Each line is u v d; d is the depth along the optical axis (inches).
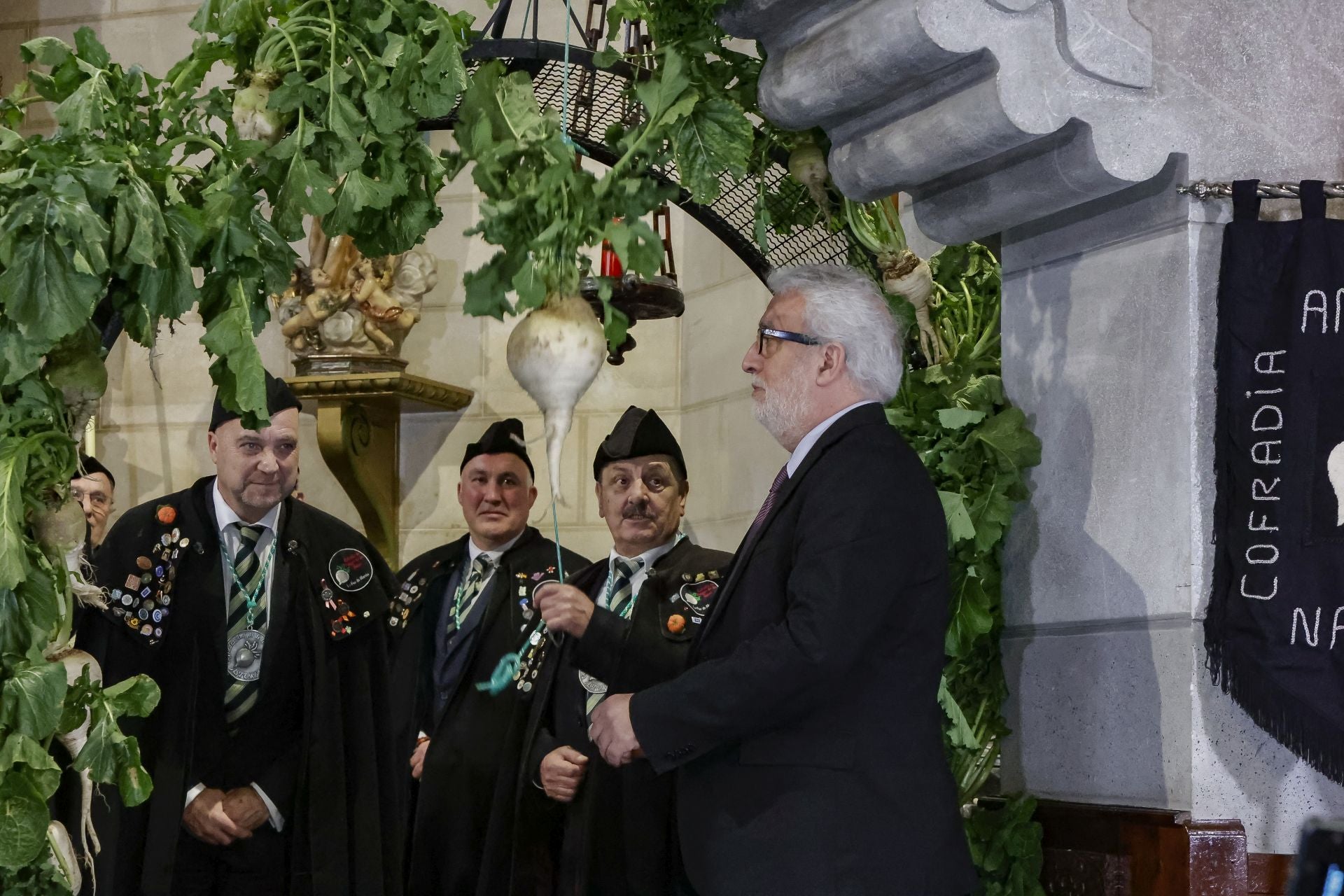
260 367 85.0
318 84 87.8
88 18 236.8
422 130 122.1
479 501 169.8
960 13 99.8
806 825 90.2
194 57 90.0
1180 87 107.5
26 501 81.7
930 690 94.6
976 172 116.8
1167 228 108.8
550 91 138.4
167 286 82.8
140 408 233.6
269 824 144.3
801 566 91.6
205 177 87.9
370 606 150.6
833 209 129.3
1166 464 107.3
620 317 85.9
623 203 85.4
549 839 144.0
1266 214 108.6
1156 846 103.5
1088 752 113.2
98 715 83.7
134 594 140.6
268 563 147.7
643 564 146.9
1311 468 101.3
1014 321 124.1
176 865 141.2
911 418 123.8
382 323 212.2
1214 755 103.4
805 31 110.0
